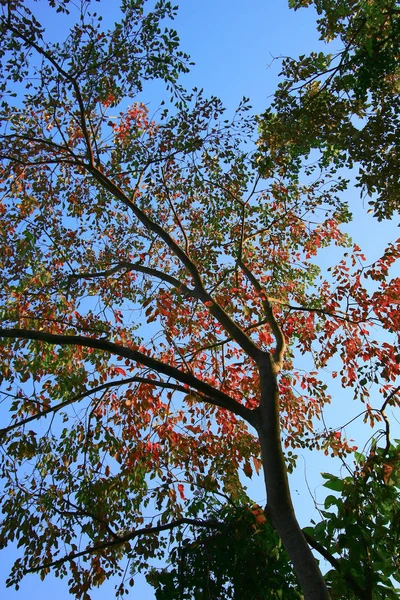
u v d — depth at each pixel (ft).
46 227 38.45
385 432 25.96
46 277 31.50
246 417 25.35
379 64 25.55
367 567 21.91
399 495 23.40
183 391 26.40
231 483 31.09
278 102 28.14
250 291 40.24
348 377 35.35
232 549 21.93
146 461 28.73
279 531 21.21
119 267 35.55
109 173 36.88
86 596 25.53
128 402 29.30
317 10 25.71
